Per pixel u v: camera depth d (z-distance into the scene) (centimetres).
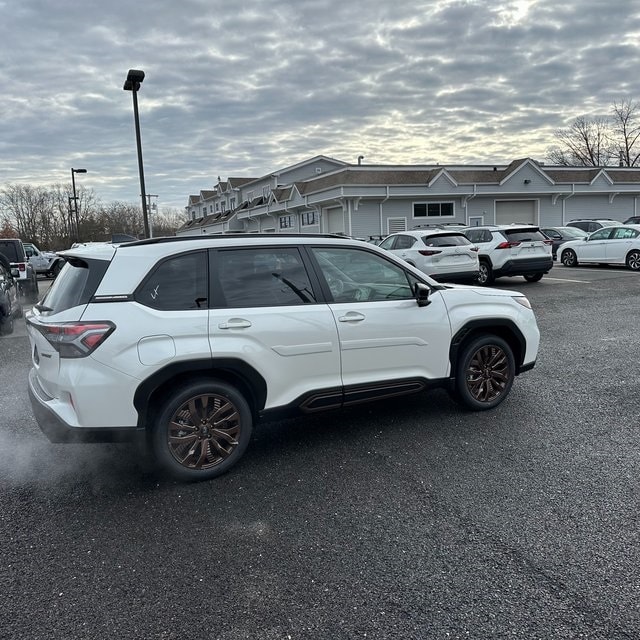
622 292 1135
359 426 430
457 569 247
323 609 224
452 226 2072
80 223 6047
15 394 555
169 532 286
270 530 285
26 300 1448
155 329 319
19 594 238
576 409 450
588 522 281
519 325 454
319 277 378
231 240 357
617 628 207
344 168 2861
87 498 326
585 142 5434
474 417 439
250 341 341
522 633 206
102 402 310
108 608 228
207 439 341
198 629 214
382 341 389
